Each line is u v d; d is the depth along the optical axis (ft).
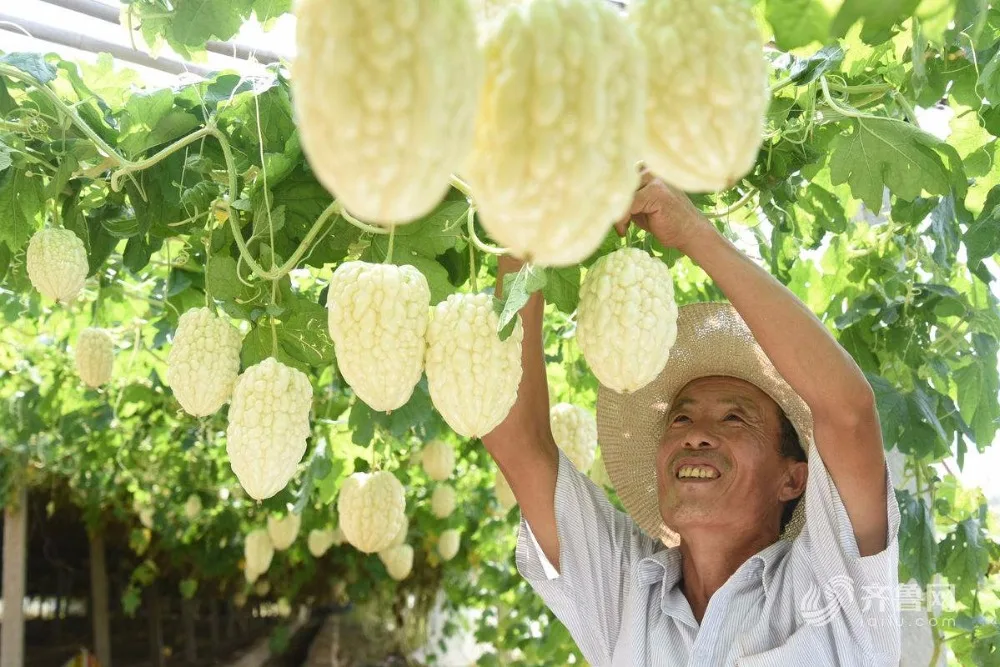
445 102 2.57
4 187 8.39
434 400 5.56
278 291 7.64
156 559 33.86
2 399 20.21
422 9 2.57
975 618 10.30
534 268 5.31
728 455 7.61
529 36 2.77
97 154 8.24
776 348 6.31
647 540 8.40
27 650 39.06
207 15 7.48
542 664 20.65
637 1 3.27
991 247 8.02
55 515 34.55
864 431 6.63
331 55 2.56
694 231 5.91
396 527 10.43
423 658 31.91
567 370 11.86
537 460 7.97
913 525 9.55
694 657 7.22
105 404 20.10
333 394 14.19
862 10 3.39
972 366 10.17
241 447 6.18
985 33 7.07
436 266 7.38
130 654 40.27
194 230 8.71
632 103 2.81
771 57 7.92
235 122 8.05
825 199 9.55
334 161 2.59
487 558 24.68
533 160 2.72
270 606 42.86
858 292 10.61
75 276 8.15
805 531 7.23
